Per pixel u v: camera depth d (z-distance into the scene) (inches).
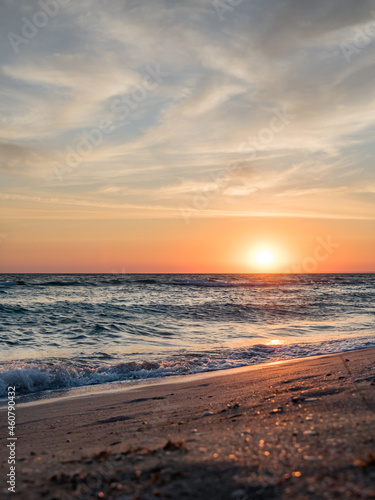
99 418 238.2
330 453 105.3
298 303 1288.1
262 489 88.2
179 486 94.8
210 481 96.3
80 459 129.1
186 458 115.6
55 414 263.3
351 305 1250.6
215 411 211.6
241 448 121.1
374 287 2593.5
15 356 506.6
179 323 841.5
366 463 92.0
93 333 706.2
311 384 257.9
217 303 1208.2
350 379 251.9
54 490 100.2
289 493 84.3
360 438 115.6
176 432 167.0
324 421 146.4
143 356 505.0
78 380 390.6
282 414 175.2
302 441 120.6
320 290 2162.9
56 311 969.5
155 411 239.3
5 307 986.1
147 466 112.0
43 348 568.1
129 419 225.5
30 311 957.2
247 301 1337.4
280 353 506.6
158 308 1063.0
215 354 512.7
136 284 2438.5
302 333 719.7
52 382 379.9
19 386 360.8
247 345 590.6
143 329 758.5
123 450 138.5
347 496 78.3
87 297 1440.7
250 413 190.4
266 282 3255.4
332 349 517.3
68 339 645.9
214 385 322.0
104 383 386.0
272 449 116.0
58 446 167.6
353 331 738.2
